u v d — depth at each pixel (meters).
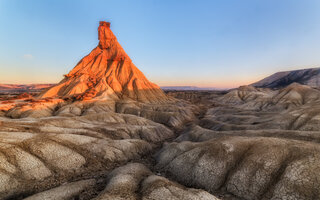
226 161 23.06
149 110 80.25
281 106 81.25
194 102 159.50
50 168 24.16
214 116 78.31
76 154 28.62
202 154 25.94
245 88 157.88
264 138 25.42
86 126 45.12
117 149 34.25
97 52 137.88
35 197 17.39
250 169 20.36
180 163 27.12
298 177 16.97
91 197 18.61
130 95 107.62
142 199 15.73
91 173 26.00
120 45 141.75
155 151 40.91
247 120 55.75
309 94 83.62
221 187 20.92
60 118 47.38
